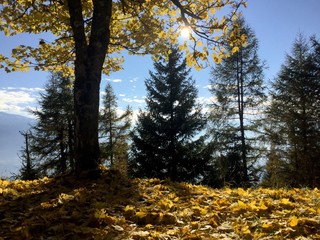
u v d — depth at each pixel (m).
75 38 6.86
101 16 6.92
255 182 20.73
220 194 5.57
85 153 6.67
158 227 3.68
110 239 3.23
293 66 24.47
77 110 6.74
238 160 23.17
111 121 34.59
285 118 22.73
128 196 5.20
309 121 22.27
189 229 3.55
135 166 23.33
